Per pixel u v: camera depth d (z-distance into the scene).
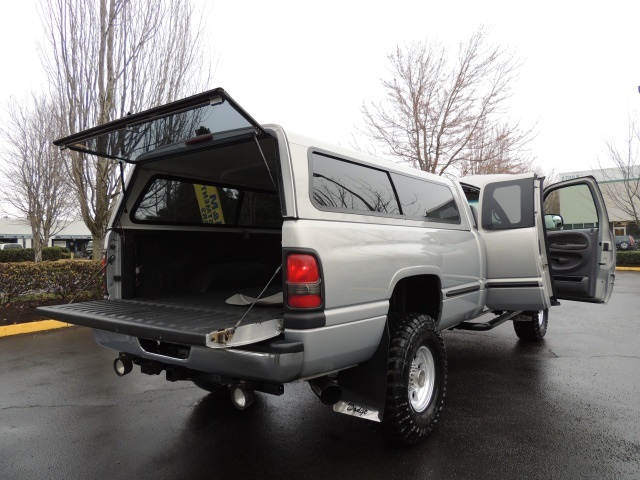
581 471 2.90
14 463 3.11
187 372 3.02
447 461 3.06
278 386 2.67
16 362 5.69
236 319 2.77
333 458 3.12
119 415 3.95
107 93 9.55
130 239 3.75
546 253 4.80
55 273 8.35
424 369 3.53
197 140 3.19
